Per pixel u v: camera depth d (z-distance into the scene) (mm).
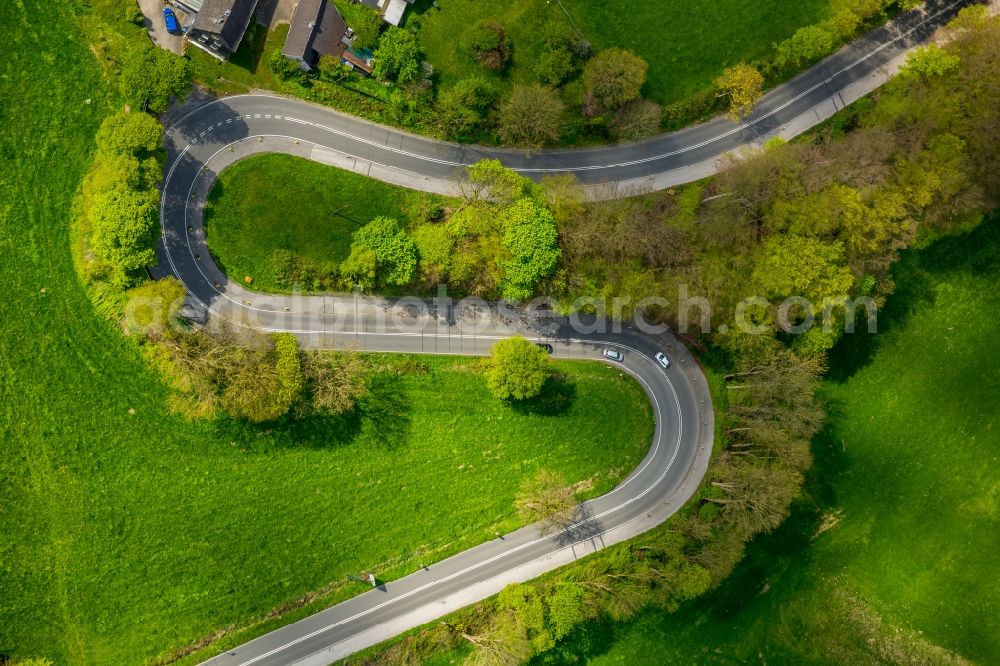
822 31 76562
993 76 73562
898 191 73688
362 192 77938
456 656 77938
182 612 75312
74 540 74188
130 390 74688
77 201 73750
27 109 73000
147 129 69875
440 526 78812
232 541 76188
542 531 79875
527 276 72125
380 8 75875
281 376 71125
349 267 72250
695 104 79812
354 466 77938
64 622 73875
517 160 80125
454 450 79125
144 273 72938
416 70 75312
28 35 72938
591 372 81250
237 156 76500
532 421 80188
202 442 75750
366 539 77938
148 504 75125
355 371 75312
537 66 77438
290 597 76875
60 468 73812
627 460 81562
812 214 71438
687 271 74250
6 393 73062
